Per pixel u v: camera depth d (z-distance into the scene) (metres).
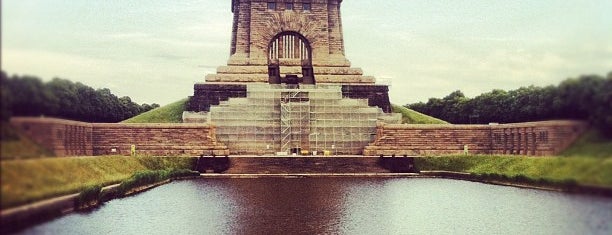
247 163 118.06
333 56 170.50
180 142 126.38
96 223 49.38
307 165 117.75
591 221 17.05
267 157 120.38
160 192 79.25
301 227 51.84
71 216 34.34
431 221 54.25
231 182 96.00
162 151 125.31
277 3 171.00
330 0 174.12
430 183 92.62
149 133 124.81
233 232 49.41
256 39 168.62
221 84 157.88
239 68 165.75
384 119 143.50
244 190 81.69
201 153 126.62
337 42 172.12
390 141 130.75
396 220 55.22
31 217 17.12
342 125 140.88
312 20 171.25
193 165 115.81
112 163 87.25
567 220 17.67
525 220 43.72
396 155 128.75
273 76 171.12
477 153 128.38
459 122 173.00
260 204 66.19
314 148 139.25
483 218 54.25
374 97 162.50
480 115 152.38
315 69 167.88
